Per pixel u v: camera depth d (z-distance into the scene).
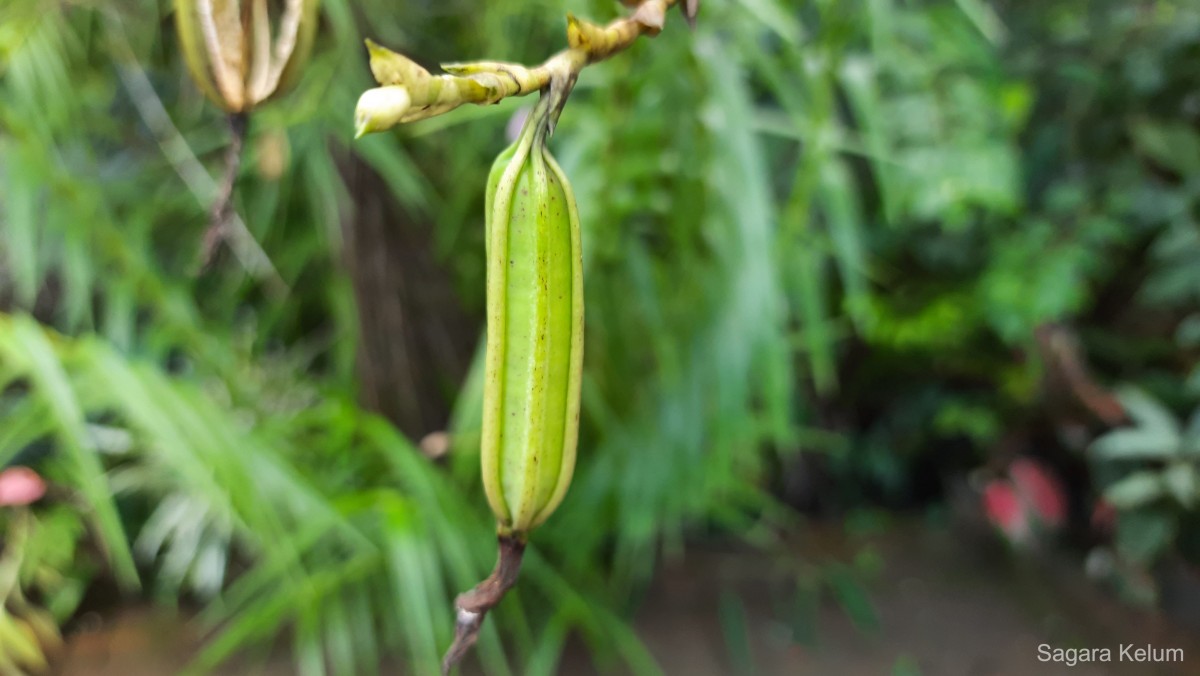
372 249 0.56
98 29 0.58
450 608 0.56
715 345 0.51
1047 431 0.74
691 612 0.63
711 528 0.74
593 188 0.47
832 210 0.47
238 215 0.59
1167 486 0.58
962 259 0.73
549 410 0.21
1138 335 0.74
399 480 0.59
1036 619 0.63
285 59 0.25
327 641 0.56
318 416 0.54
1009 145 0.67
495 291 0.21
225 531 0.59
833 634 0.61
